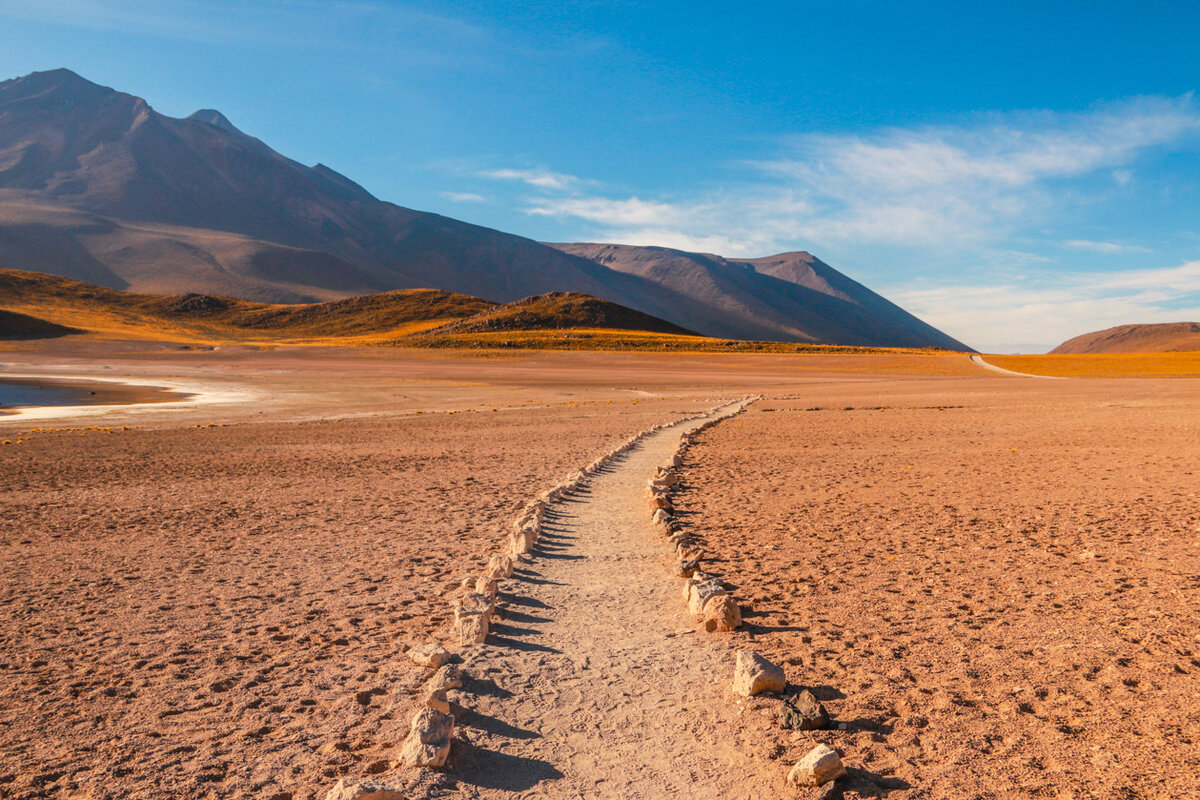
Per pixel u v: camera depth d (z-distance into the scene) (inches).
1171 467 603.8
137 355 4648.1
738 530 441.7
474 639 252.8
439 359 4384.8
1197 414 1059.3
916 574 324.5
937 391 1973.4
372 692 213.3
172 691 221.5
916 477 626.5
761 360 4116.6
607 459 795.4
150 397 2217.0
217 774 168.1
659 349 5206.7
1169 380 2276.1
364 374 3385.8
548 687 214.4
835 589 307.4
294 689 219.9
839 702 196.4
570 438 1087.0
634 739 181.2
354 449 998.4
